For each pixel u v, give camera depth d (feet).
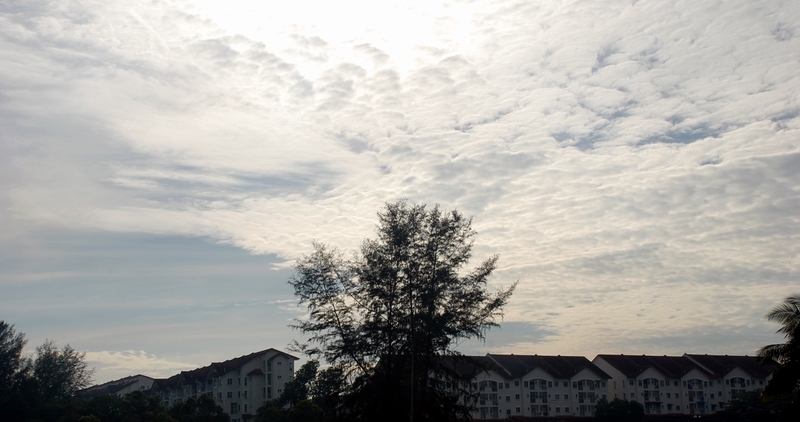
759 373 369.50
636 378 356.59
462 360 136.15
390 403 127.65
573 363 357.41
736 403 319.88
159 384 443.73
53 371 374.84
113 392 483.92
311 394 318.65
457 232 141.69
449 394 134.51
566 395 335.06
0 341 368.68
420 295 133.90
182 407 274.57
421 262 138.41
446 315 132.87
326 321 137.28
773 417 300.61
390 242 139.03
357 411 132.67
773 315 113.29
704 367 374.43
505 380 329.31
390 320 134.92
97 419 263.49
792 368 110.83
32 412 306.55
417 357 130.52
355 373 135.74
